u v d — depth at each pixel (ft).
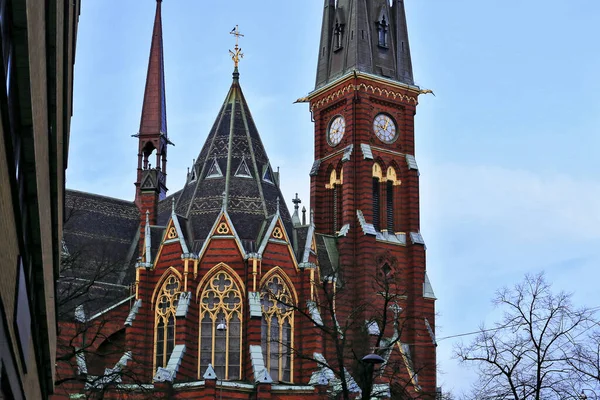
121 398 260.83
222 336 323.37
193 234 336.49
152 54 426.10
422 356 388.98
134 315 326.85
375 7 436.35
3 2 57.06
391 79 424.46
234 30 374.43
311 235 345.51
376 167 415.44
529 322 183.32
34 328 98.94
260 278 327.06
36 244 88.58
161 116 419.54
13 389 73.46
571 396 178.81
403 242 410.52
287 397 312.09
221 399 297.53
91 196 389.19
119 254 379.76
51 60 94.17
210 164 352.90
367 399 189.47
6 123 60.18
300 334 330.95
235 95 368.89
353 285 391.24
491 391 184.85
